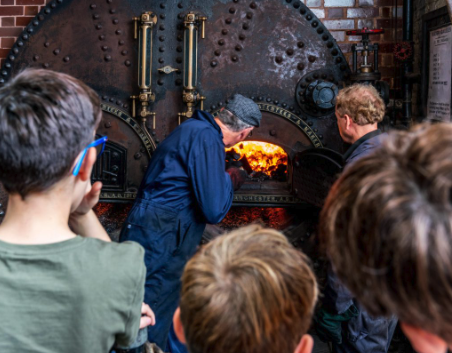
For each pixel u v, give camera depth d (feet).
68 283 3.27
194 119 8.93
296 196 11.07
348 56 12.88
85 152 3.50
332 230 2.38
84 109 3.39
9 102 3.19
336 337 7.36
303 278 2.61
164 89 11.80
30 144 3.17
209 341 2.47
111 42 11.73
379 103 7.91
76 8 11.70
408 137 2.26
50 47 11.80
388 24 12.73
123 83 11.80
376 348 7.43
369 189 2.12
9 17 13.12
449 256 1.87
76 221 4.27
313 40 11.57
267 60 11.66
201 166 8.40
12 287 3.21
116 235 12.37
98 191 4.10
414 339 2.33
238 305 2.42
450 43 10.17
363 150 7.26
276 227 12.09
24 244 3.31
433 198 1.93
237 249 2.63
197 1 11.62
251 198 11.42
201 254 2.71
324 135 11.66
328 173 9.78
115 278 3.39
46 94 3.24
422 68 11.76
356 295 2.43
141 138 11.78
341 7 12.81
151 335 8.69
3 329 3.17
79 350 3.28
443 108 10.56
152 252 8.48
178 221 8.57
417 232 1.92
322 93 11.10
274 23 11.60
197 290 2.52
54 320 3.24
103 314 3.33
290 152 11.71
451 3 8.52
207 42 11.68
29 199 3.36
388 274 2.10
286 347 2.58
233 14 11.64
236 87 11.73
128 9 11.66
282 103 11.69
